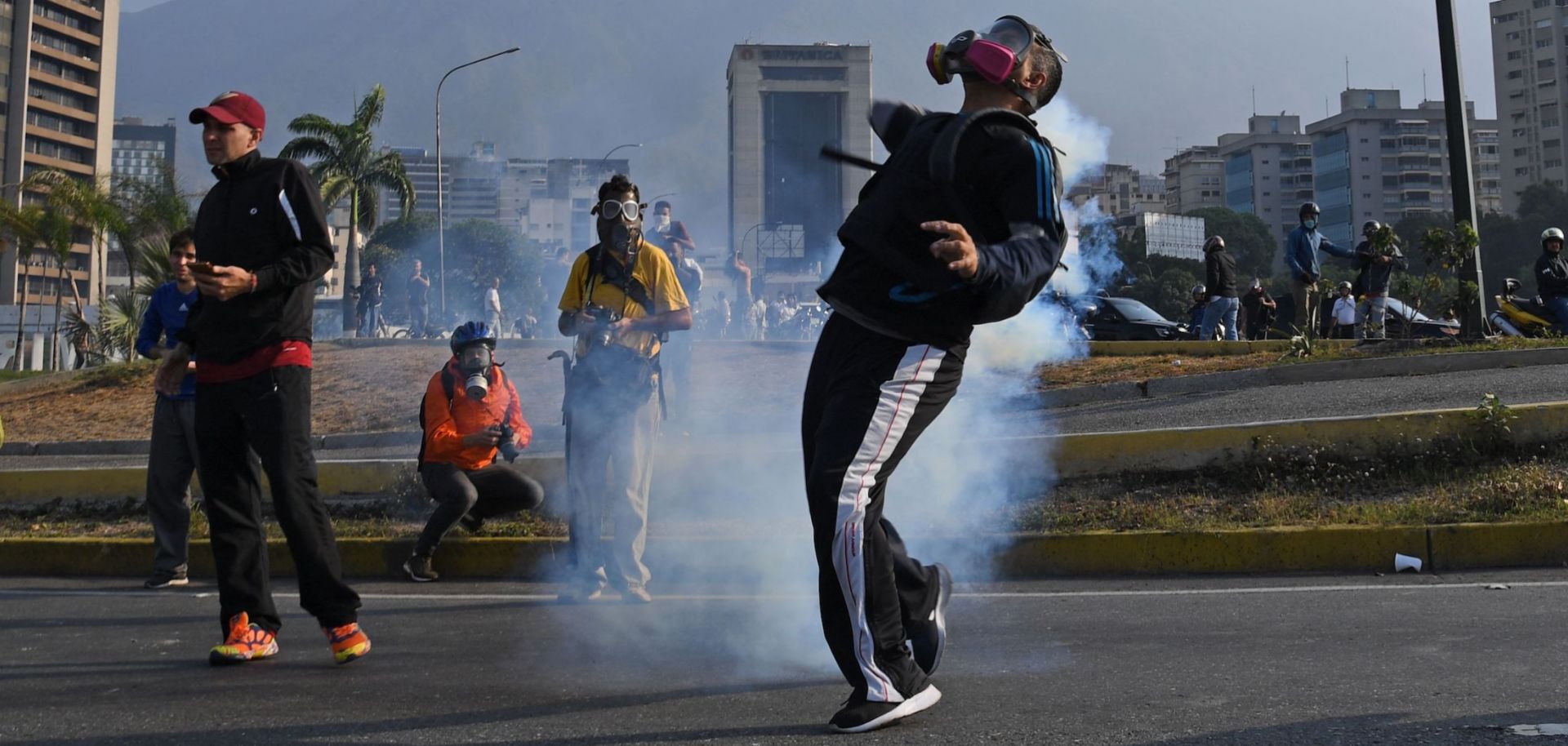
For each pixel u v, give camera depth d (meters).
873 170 3.21
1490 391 9.70
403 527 7.39
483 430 6.39
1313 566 6.25
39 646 4.67
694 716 3.33
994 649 4.31
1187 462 7.59
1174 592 5.64
